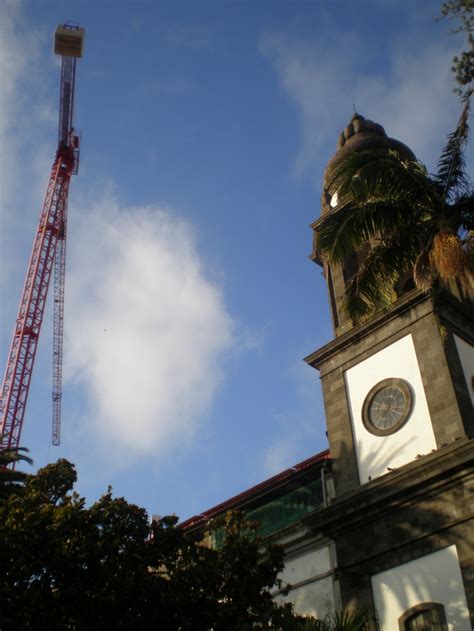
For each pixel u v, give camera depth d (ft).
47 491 88.84
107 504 83.46
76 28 311.27
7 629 71.46
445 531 82.17
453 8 81.97
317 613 88.58
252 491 105.91
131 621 75.05
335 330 112.27
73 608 74.38
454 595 78.69
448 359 94.53
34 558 74.90
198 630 76.69
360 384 102.22
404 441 92.99
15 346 269.64
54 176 309.01
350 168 86.43
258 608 79.20
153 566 81.71
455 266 75.41
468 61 82.48
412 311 100.63
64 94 314.14
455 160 83.25
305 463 103.19
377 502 87.92
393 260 83.97
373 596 84.94
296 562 94.53
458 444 86.02
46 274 289.94
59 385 303.89
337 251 83.92
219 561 81.25
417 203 83.25
